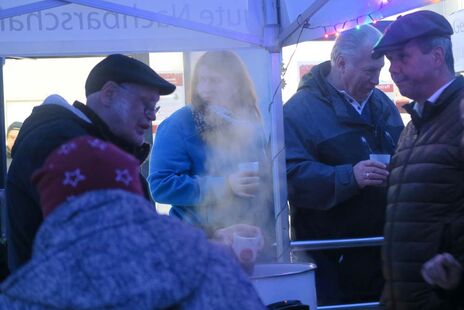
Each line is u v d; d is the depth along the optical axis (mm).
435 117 2543
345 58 3475
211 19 3244
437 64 2582
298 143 3500
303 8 3232
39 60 5250
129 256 1188
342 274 3486
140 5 3160
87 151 1279
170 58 4770
